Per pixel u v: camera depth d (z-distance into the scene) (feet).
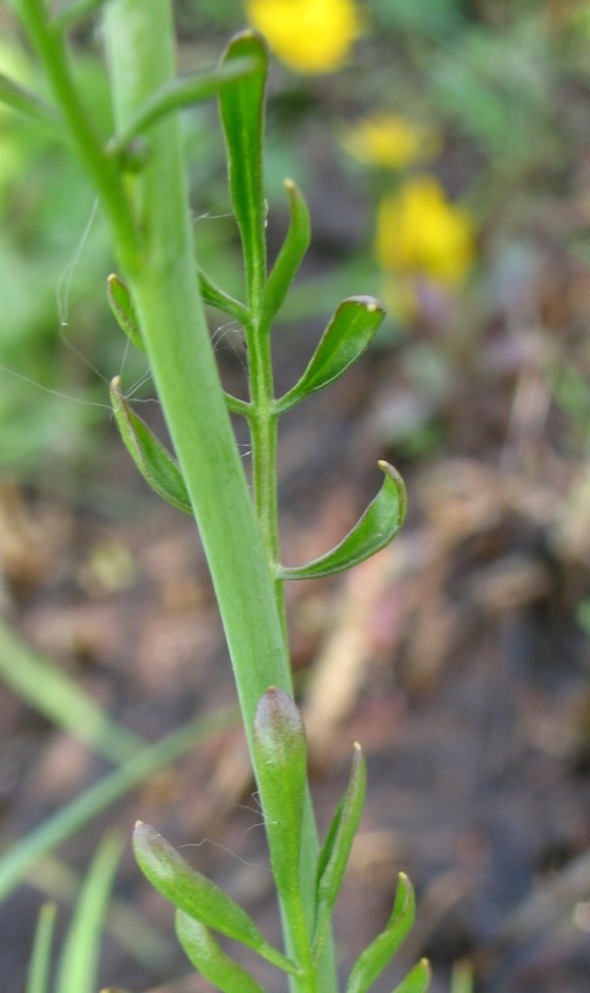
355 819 0.35
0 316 1.33
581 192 1.65
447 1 1.98
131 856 1.00
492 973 0.88
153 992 0.89
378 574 1.13
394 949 0.36
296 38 1.54
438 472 1.24
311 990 0.35
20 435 1.33
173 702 1.12
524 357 1.28
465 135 1.81
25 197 1.44
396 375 1.39
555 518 1.14
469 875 0.94
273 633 0.33
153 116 0.27
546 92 1.77
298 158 1.72
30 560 1.27
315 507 1.28
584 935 0.89
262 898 0.94
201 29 1.93
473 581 1.13
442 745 1.03
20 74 1.34
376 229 1.54
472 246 1.48
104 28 0.29
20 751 1.11
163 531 1.31
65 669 1.17
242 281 1.44
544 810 0.97
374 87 1.86
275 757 0.32
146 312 0.30
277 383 1.43
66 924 0.96
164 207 0.29
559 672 1.06
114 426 1.42
